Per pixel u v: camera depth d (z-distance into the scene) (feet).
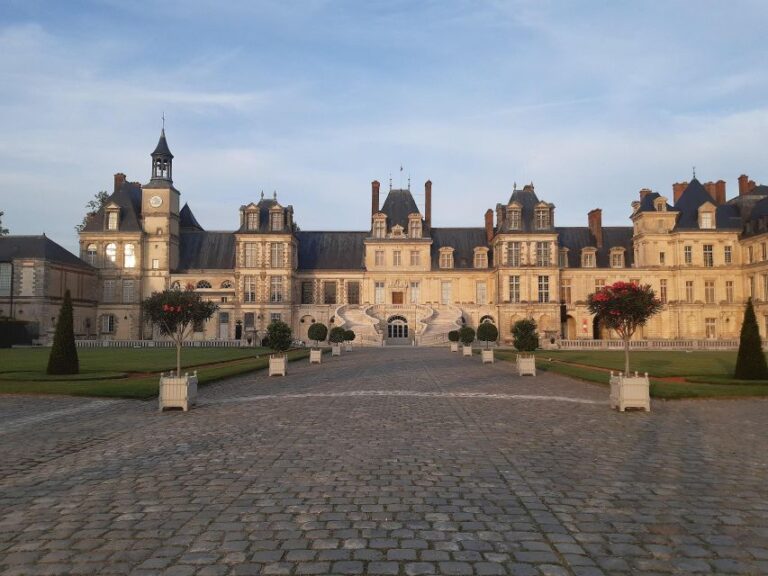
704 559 20.65
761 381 77.41
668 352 163.53
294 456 35.78
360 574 19.34
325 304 241.76
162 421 48.83
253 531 23.09
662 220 238.48
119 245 235.20
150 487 29.17
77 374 83.87
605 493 28.35
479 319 238.27
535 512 25.52
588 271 243.60
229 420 49.06
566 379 85.76
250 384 78.79
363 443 39.52
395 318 232.12
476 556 20.79
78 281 222.89
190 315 71.05
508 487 29.27
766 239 218.79
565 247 246.88
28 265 205.16
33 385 70.49
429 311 230.68
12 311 204.33
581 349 179.93
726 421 49.62
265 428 45.19
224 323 236.02
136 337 232.32
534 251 232.53
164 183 239.50
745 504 26.76
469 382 80.38
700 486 29.68
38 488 29.04
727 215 239.91
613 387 57.11
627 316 64.23
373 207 258.98
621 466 33.71
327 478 30.78
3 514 25.16
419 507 26.09
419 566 19.94
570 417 51.24
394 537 22.53
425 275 248.93
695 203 240.73
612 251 246.06
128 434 43.11
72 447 38.65
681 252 234.99
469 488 29.04
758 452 37.63
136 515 24.97
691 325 232.94
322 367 108.47
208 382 78.43
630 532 23.20
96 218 241.55
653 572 19.60
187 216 271.49
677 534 23.02
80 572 19.47
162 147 242.78
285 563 20.13
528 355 104.68
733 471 32.71
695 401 62.08
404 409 54.85
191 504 26.43
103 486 29.32
